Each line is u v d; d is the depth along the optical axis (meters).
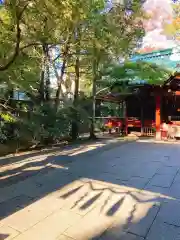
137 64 10.70
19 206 3.31
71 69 10.93
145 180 4.48
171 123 11.20
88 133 12.31
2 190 3.95
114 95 11.76
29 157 6.42
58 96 9.05
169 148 8.23
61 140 9.31
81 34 7.70
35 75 7.83
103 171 5.13
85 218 2.96
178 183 4.29
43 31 5.43
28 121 7.84
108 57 9.36
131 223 2.83
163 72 10.63
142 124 12.02
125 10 8.25
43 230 2.67
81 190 3.95
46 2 4.27
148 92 11.23
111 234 2.59
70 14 4.56
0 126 7.24
